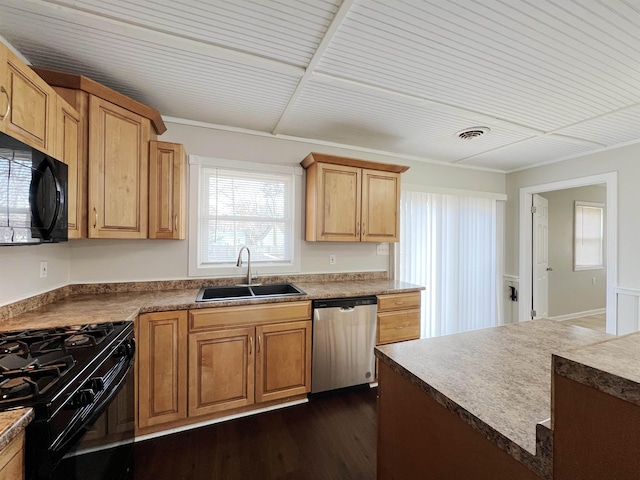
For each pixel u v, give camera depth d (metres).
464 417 0.78
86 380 0.98
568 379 0.56
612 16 1.37
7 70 1.14
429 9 1.34
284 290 2.79
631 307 2.90
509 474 0.70
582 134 2.81
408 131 2.77
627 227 2.96
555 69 1.79
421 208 3.57
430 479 0.94
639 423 0.45
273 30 1.47
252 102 2.23
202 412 2.00
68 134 1.59
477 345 1.27
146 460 1.72
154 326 1.88
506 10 1.34
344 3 1.30
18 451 0.76
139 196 2.01
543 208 4.21
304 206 2.96
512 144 3.09
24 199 1.15
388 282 3.07
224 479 1.59
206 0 1.28
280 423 2.08
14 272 1.59
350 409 2.26
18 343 1.18
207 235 2.68
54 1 1.28
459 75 1.86
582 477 0.53
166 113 2.42
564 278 4.95
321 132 2.81
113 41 1.55
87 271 2.26
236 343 2.08
